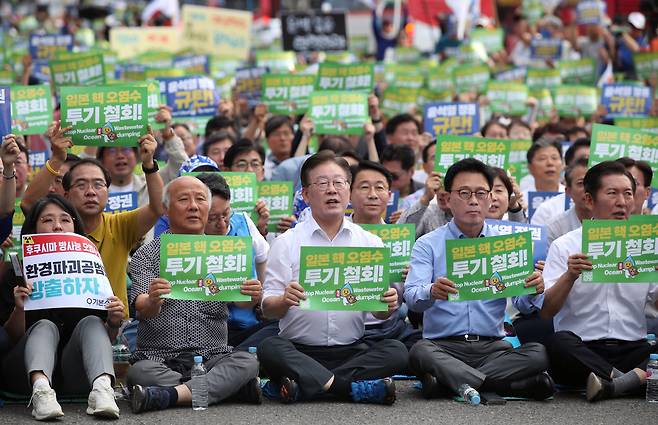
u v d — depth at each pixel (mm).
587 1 21484
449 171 8664
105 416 7453
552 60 20984
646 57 18094
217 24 21625
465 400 8125
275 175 12133
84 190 8641
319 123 12766
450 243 8172
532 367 8234
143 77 17266
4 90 8875
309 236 8406
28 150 11750
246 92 16422
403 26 27594
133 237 8898
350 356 8391
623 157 10344
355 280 8039
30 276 7703
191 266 7910
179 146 10477
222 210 8906
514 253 8188
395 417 7609
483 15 26047
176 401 7836
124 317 8320
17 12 32688
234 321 9586
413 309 8414
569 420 7570
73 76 13875
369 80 14188
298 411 7773
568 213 9977
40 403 7387
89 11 28484
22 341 7797
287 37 22172
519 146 13125
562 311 8805
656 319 9742
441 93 17812
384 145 13391
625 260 8352
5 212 8477
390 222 10703
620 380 8297
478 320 8555
